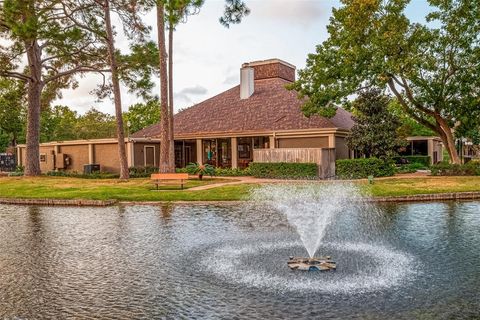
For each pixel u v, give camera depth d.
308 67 24.06
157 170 28.77
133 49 25.44
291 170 23.36
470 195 15.98
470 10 22.55
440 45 23.31
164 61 23.62
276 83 33.16
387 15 22.23
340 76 23.34
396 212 12.66
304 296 5.43
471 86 23.66
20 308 5.12
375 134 24.19
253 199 15.63
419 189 16.80
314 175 22.83
